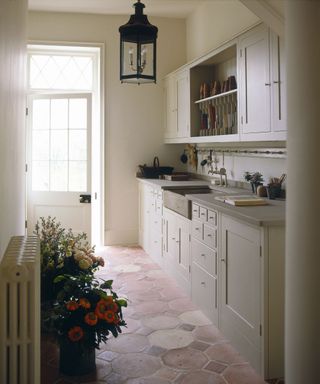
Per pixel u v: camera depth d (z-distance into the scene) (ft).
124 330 11.40
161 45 21.12
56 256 10.16
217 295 11.35
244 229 9.66
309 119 7.13
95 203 20.81
